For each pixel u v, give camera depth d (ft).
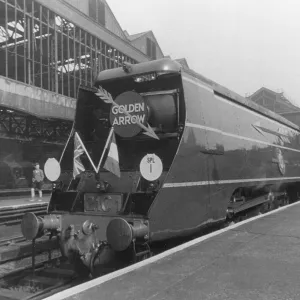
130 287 12.93
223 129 24.31
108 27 90.22
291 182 40.68
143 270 14.79
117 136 22.16
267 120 34.06
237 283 13.12
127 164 21.63
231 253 17.15
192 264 15.49
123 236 16.75
